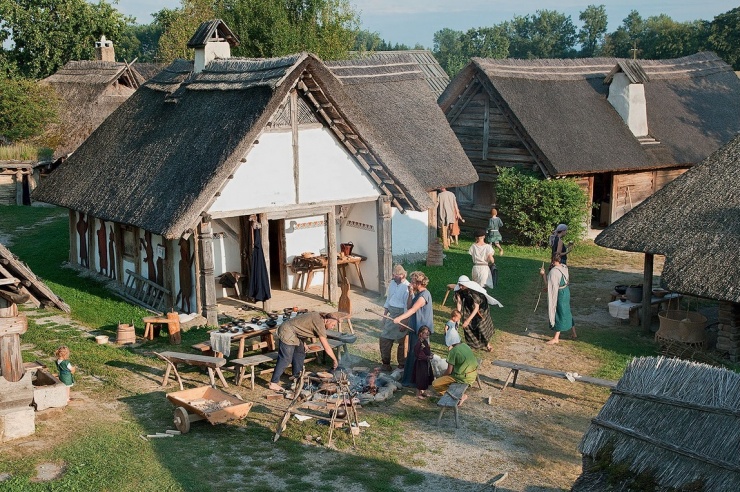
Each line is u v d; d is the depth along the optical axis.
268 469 11.27
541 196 28.31
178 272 19.55
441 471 11.44
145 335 17.45
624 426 9.66
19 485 10.36
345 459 11.70
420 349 14.20
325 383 13.65
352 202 20.66
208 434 12.48
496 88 29.62
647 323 18.62
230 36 22.55
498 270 24.67
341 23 48.47
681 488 8.77
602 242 18.67
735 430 8.88
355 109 19.69
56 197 22.92
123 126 23.09
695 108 34.94
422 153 26.41
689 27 85.62
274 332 16.06
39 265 25.09
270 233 22.62
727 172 18.12
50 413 13.12
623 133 31.33
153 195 19.03
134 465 11.19
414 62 29.38
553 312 17.41
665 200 18.55
